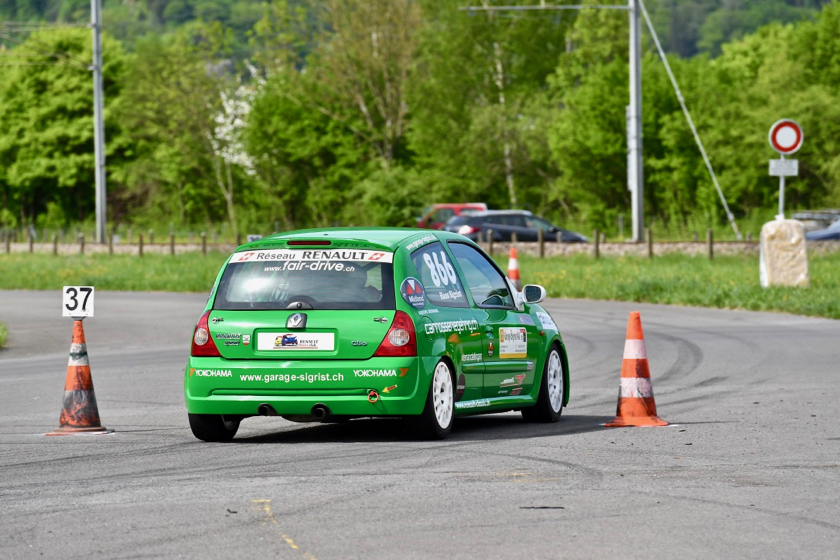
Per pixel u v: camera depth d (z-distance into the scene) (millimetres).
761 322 46469
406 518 14328
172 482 16859
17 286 83562
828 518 14297
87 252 113938
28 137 182125
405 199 114250
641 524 14000
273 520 14258
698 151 125188
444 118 151750
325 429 22875
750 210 122812
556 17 160000
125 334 47312
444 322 21000
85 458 19266
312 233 21688
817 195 119625
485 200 155125
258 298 20766
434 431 20594
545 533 13562
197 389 20734
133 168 178250
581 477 17000
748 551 12742
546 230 104500
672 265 74562
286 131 160500
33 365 37219
